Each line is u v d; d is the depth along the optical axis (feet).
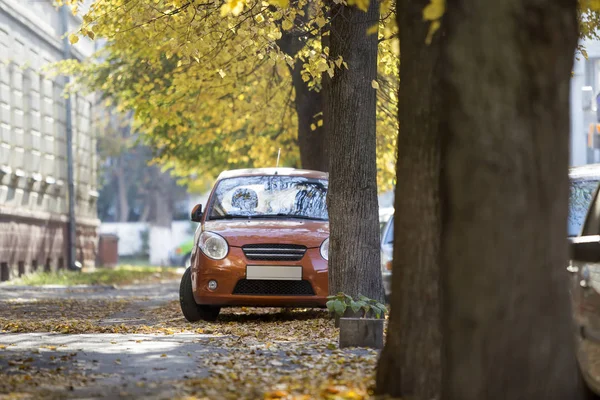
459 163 21.50
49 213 134.72
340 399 26.35
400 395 26.76
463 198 21.45
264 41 57.11
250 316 60.18
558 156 21.20
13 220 120.06
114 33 69.21
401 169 26.96
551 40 21.03
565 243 21.47
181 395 27.58
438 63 26.45
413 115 26.68
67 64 108.68
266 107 92.17
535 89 21.07
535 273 21.13
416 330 26.71
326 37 55.83
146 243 285.84
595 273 25.34
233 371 32.68
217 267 54.49
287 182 60.70
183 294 56.24
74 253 144.36
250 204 59.11
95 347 40.16
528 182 21.03
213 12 56.54
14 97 123.44
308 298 54.54
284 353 38.40
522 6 21.09
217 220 58.03
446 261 21.98
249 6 55.72
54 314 64.39
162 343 42.19
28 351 38.04
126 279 131.95
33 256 127.75
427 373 26.61
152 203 323.57
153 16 59.88
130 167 313.53
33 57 131.95
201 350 39.37
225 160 118.52
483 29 21.30
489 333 21.35
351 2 28.40
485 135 21.16
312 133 81.71
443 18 23.68
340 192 51.13
